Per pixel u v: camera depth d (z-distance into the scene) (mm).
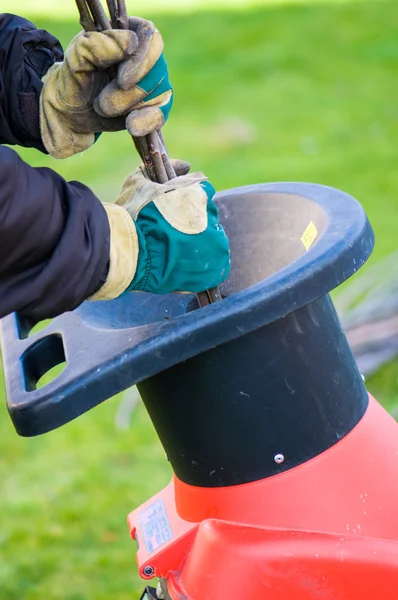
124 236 1031
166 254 1048
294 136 5512
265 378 1133
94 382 1023
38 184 979
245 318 1007
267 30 8117
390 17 8180
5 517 2480
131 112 1081
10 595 2170
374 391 2918
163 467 2668
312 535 1137
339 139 5398
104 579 2207
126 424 2936
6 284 990
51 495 2568
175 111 6164
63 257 978
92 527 2414
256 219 1382
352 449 1192
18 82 1213
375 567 1124
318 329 1170
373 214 4211
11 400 1082
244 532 1141
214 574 1127
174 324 1034
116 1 1078
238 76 6887
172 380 1150
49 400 1026
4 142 1272
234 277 1388
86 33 1063
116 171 5070
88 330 1176
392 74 6641
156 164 1143
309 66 6988
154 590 1337
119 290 1041
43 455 2795
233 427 1148
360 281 3520
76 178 5016
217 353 1115
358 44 7445
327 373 1177
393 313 3160
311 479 1165
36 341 1249
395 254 3695
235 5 9273
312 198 1299
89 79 1106
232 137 5559
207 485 1196
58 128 1166
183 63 7320
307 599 1126
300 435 1163
